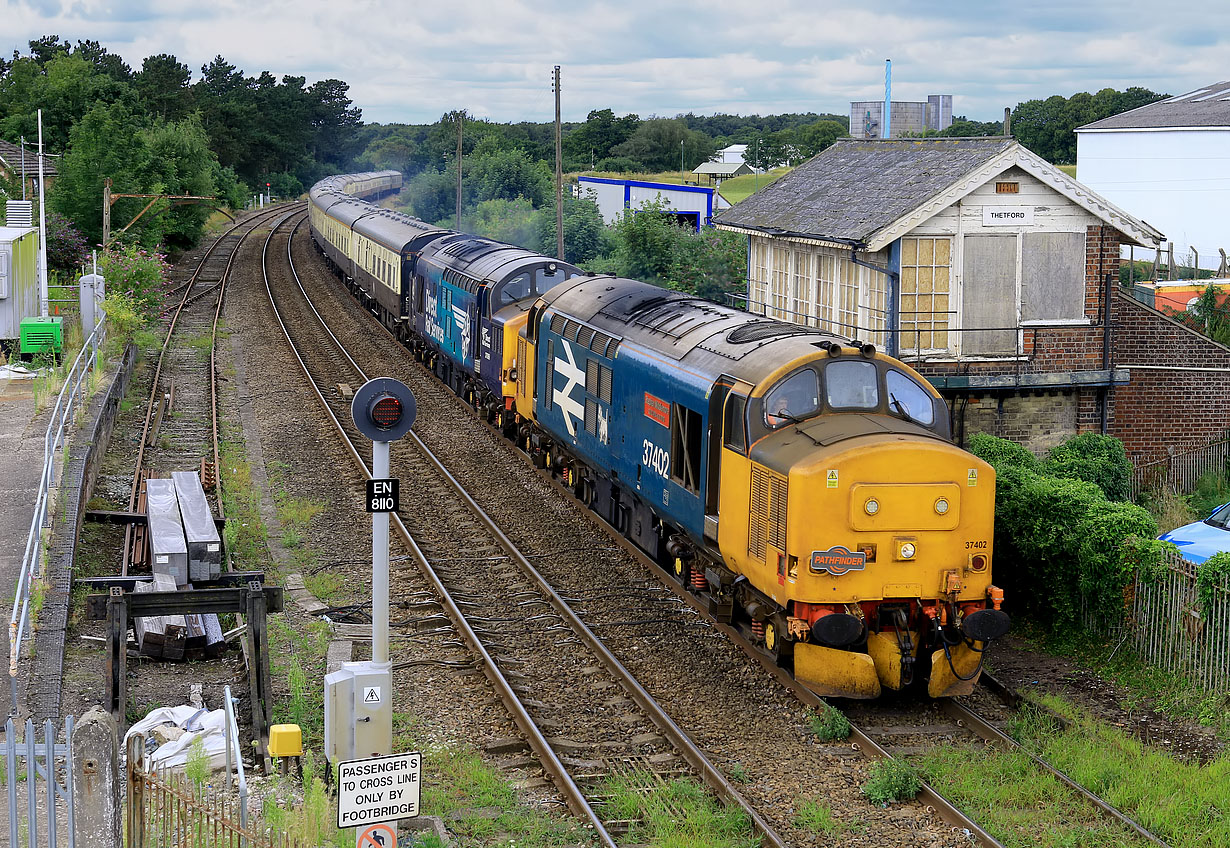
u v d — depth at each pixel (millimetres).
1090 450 23141
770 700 14883
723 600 16953
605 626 17484
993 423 24125
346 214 58938
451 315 34469
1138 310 26734
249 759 12953
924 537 13883
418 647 16766
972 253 23594
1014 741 13375
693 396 16844
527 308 28906
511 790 12398
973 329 23719
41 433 24062
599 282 24594
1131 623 15742
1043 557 16938
